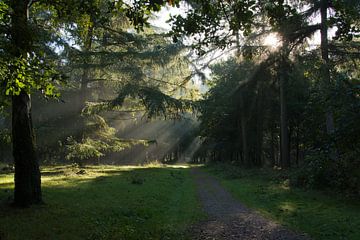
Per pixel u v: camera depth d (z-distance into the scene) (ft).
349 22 30.81
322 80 65.51
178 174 102.58
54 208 39.81
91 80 107.34
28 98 40.60
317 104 59.62
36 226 32.09
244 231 33.81
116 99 100.22
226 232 33.63
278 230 33.78
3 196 45.60
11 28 26.48
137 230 32.78
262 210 44.37
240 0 25.16
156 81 111.75
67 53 92.58
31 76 27.30
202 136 164.66
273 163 163.84
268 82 87.71
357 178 50.42
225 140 155.74
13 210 37.68
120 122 159.53
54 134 106.52
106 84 111.55
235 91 97.81
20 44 27.04
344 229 32.58
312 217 38.22
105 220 36.50
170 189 65.98
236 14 25.67
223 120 147.43
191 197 57.36
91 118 110.32
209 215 41.68
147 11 24.89
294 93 128.77
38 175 41.52
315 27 68.80
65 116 110.42
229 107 126.62
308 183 59.88
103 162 167.02
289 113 137.59
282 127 92.58
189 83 114.42
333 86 53.72
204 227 35.73
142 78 106.01
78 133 106.93
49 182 63.21
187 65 101.81
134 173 89.71
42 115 116.06
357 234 30.81
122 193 54.29
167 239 30.73
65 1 29.71
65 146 104.42
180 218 39.99
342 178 52.70
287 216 39.73
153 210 43.06
